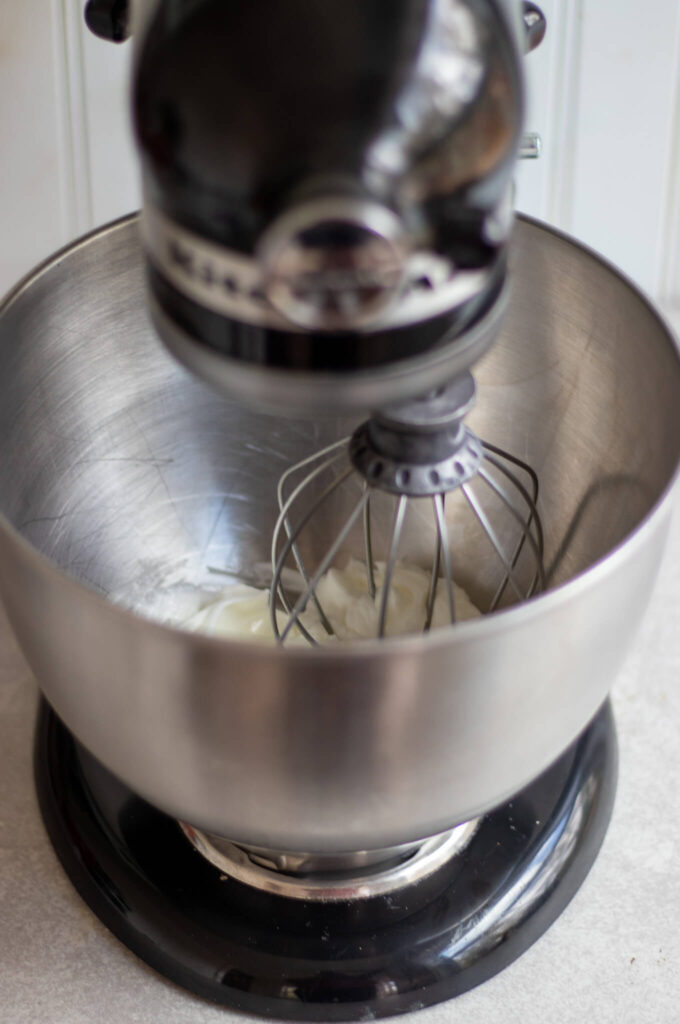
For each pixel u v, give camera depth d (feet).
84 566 1.83
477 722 1.22
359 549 2.01
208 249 0.98
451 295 1.02
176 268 1.03
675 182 2.29
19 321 1.53
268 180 0.92
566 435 1.75
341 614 1.95
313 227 0.91
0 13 2.00
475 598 1.97
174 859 1.63
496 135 0.97
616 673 1.43
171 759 1.28
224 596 2.00
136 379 1.79
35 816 1.77
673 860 1.71
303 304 0.95
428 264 0.98
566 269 1.63
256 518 1.99
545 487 1.82
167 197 0.99
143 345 1.77
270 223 0.93
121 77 2.09
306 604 1.99
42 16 2.01
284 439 1.92
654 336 1.50
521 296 1.72
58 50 2.05
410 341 1.02
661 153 2.25
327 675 1.12
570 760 1.75
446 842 1.64
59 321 1.63
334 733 1.18
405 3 0.94
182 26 0.96
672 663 1.98
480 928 1.57
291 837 1.34
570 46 2.13
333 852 1.40
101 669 1.23
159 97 0.96
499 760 1.29
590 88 2.18
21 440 1.60
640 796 1.79
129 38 1.60
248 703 1.16
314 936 1.55
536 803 1.69
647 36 2.12
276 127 0.92
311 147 0.92
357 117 0.92
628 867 1.70
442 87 0.93
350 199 0.91
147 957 1.57
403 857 1.61
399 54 0.92
